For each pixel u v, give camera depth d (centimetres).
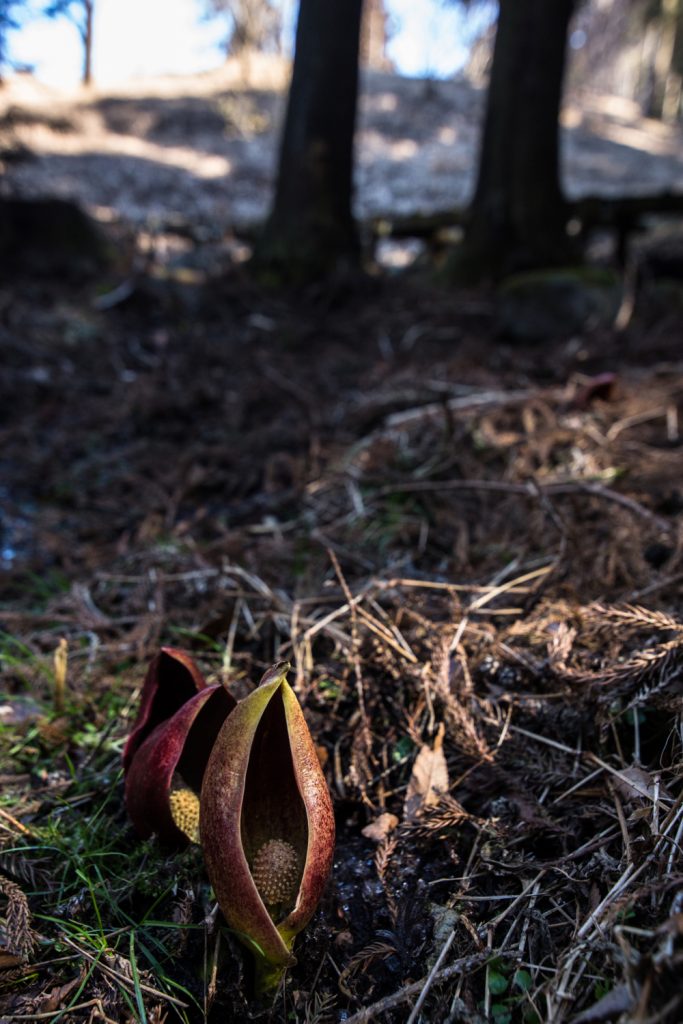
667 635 176
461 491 289
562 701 175
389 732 184
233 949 137
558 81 635
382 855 154
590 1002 118
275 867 128
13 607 259
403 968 137
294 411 425
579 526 241
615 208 733
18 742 194
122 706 203
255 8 2062
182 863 148
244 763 116
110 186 1265
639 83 2998
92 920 147
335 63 662
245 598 231
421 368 474
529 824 152
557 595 208
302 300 642
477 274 653
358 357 521
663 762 158
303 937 141
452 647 187
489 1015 125
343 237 692
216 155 1582
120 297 599
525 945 134
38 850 161
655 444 316
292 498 312
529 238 648
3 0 548
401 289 660
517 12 620
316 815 121
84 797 174
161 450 388
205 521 303
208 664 211
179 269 729
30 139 1346
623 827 142
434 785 165
